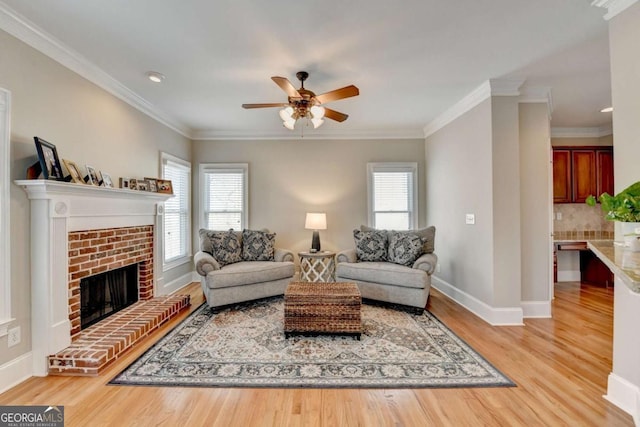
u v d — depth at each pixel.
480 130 3.44
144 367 2.32
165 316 3.20
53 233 2.26
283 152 5.15
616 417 1.77
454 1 1.95
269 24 2.19
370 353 2.56
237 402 1.92
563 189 4.76
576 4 1.98
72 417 1.78
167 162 4.30
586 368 2.31
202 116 4.30
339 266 4.09
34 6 1.96
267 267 3.92
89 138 2.83
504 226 3.23
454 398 1.96
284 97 3.60
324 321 2.84
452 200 4.15
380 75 3.03
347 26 2.22
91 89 2.86
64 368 2.22
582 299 4.08
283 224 5.15
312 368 2.32
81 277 2.60
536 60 2.75
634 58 1.77
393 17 2.11
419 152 5.14
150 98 3.60
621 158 1.85
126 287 3.43
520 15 2.10
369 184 5.12
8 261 2.06
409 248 3.94
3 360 2.03
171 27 2.21
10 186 2.08
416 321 3.31
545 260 3.42
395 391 2.04
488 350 2.62
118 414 1.81
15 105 2.12
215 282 3.54
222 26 2.21
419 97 3.64
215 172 5.11
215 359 2.45
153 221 3.74
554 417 1.77
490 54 2.63
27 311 2.19
